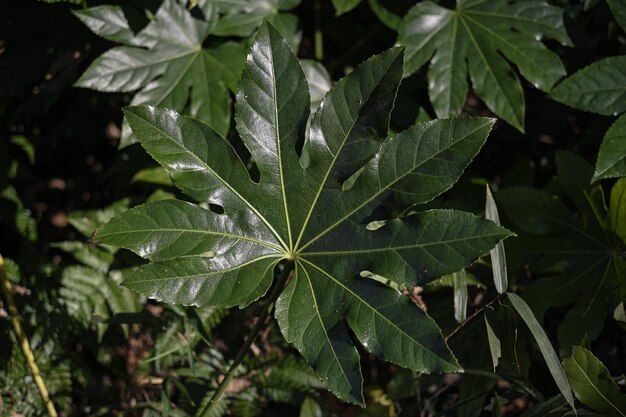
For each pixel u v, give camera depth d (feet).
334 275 3.18
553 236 3.90
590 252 3.83
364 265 3.16
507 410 4.15
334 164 3.18
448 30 3.86
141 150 4.09
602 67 3.72
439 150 3.12
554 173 4.42
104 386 4.18
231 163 3.18
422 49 3.84
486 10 3.86
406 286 3.11
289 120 3.17
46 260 4.17
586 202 3.84
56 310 4.07
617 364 4.16
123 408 4.11
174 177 3.15
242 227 3.21
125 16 3.77
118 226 3.10
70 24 4.06
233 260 3.19
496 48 3.83
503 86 3.81
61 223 4.63
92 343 4.11
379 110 3.13
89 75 3.74
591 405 3.40
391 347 3.08
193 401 4.00
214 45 3.88
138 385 4.12
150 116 3.13
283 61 3.16
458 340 3.99
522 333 3.82
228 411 4.10
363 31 4.29
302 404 3.99
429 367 3.04
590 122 4.13
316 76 3.99
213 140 3.17
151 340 4.25
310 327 3.15
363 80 3.14
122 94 4.41
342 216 3.20
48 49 4.10
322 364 3.11
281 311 3.18
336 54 4.41
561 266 3.86
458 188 4.23
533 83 3.80
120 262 4.09
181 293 3.13
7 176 4.24
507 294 3.36
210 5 3.84
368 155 3.16
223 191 3.19
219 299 3.16
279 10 3.95
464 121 3.12
